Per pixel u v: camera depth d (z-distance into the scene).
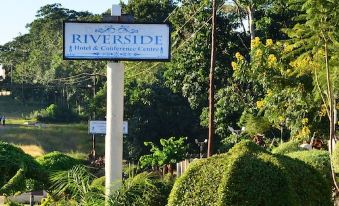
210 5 44.66
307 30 16.27
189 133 62.19
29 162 21.19
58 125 100.31
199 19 45.66
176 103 61.97
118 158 16.98
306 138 27.67
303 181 11.79
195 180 10.80
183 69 46.84
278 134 36.34
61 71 109.75
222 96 43.19
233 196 10.44
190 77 46.41
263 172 10.59
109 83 17.23
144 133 61.16
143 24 17.36
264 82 28.31
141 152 60.75
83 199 12.41
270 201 10.47
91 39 17.31
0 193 20.05
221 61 45.56
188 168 10.95
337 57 16.53
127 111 61.38
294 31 16.56
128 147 61.00
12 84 126.12
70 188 13.07
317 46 16.17
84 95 97.56
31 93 123.06
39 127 97.94
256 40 28.75
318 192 12.12
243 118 37.94
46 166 26.98
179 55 47.09
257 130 34.31
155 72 62.16
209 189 10.66
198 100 46.81
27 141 89.25
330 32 15.84
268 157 10.88
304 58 18.03
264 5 42.56
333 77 17.55
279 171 10.66
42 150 83.06
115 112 17.12
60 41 118.75
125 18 17.33
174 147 39.19
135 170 17.16
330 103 16.33
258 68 28.44
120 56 17.30
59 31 122.62
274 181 10.55
